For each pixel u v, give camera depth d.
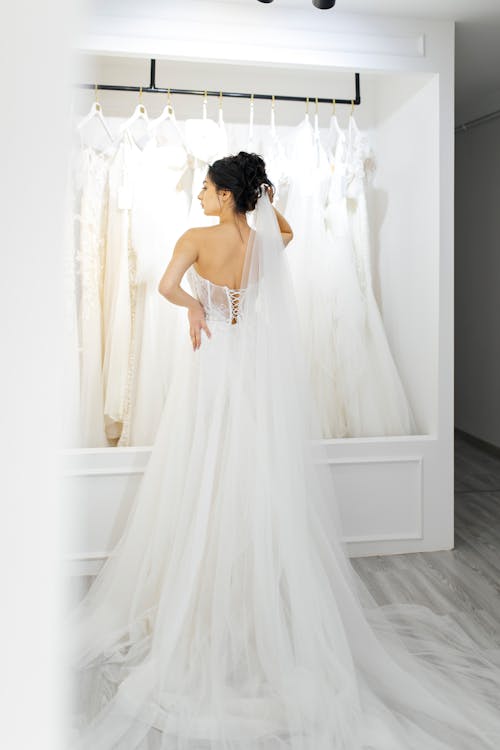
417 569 3.15
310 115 3.81
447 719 1.98
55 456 0.19
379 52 3.10
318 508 2.27
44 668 0.19
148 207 3.22
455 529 3.69
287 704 1.92
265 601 2.08
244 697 1.99
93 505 2.99
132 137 3.22
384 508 3.30
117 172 3.25
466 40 3.49
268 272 2.27
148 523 2.61
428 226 3.31
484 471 4.88
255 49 2.99
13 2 0.17
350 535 3.28
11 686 0.19
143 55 2.92
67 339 0.21
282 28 3.00
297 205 3.43
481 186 5.44
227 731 1.88
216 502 2.24
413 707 2.03
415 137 3.40
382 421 3.50
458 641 2.47
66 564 0.20
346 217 3.47
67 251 0.19
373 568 3.16
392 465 3.29
